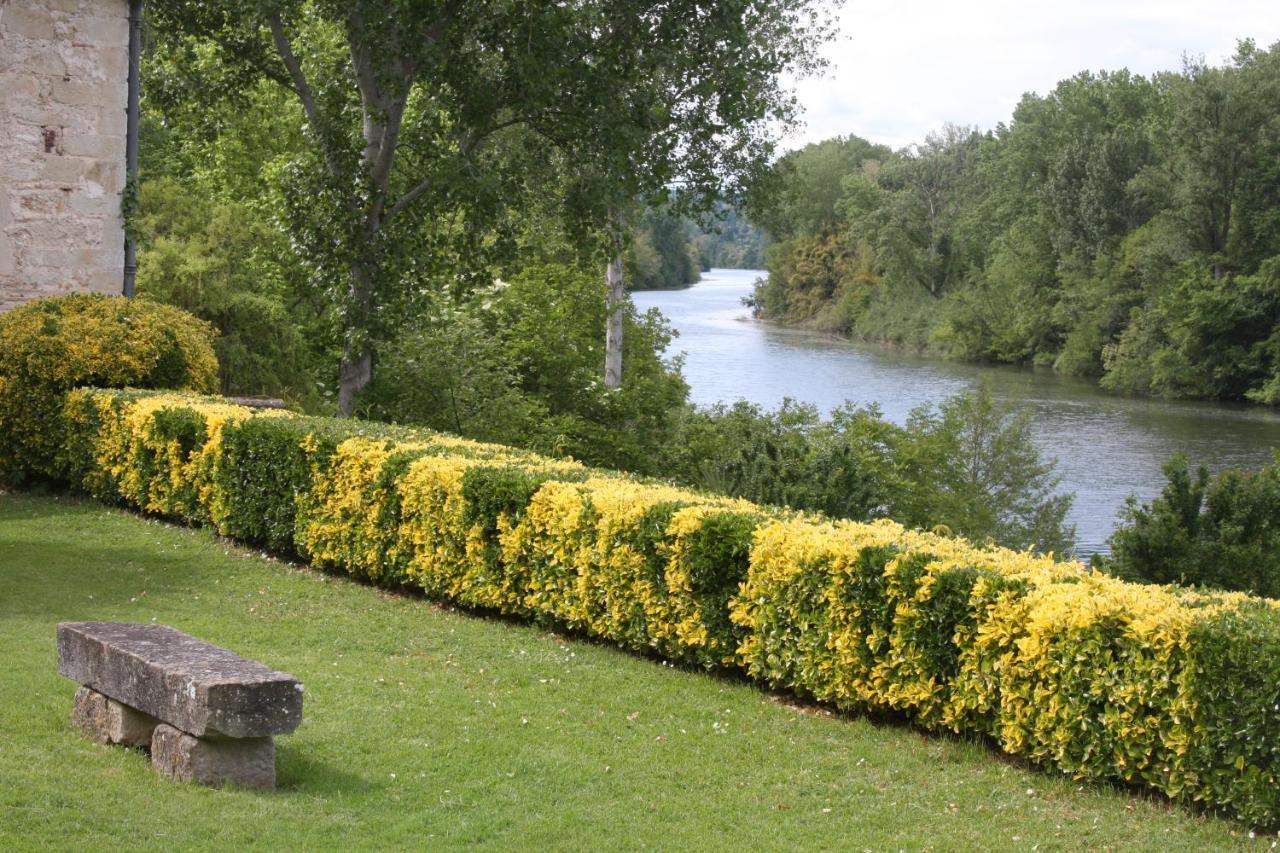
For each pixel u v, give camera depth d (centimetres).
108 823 480
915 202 7394
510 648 862
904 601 705
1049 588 651
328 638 861
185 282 1775
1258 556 1234
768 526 788
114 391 1329
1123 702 606
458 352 1917
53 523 1209
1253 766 564
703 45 1705
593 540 875
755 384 4422
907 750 680
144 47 1744
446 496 977
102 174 1555
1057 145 6756
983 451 2248
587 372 2383
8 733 586
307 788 559
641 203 2175
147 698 555
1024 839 551
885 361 5653
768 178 2216
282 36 1641
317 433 1096
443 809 550
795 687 768
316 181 1647
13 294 1503
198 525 1232
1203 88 5172
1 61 1471
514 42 1550
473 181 1605
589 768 621
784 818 569
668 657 852
